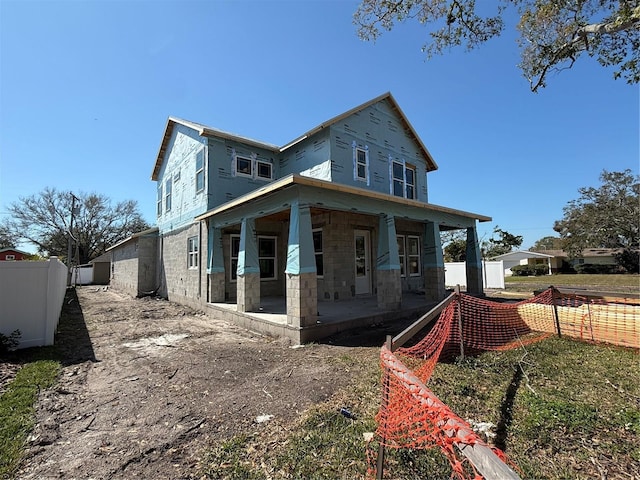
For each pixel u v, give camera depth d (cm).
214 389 375
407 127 1309
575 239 3597
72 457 241
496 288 1981
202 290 1030
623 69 669
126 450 250
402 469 215
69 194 3325
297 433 268
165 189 1458
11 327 552
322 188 661
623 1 543
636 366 422
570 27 659
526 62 762
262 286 1163
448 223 1063
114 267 2262
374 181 1141
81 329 756
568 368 416
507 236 4941
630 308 536
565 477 207
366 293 1103
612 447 238
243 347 572
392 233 825
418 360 443
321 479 209
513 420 281
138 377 423
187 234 1182
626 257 3412
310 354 510
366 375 403
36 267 577
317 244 1068
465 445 115
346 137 1062
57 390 374
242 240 819
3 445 253
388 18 678
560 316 613
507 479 89
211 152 1040
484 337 573
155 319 904
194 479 213
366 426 276
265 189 651
